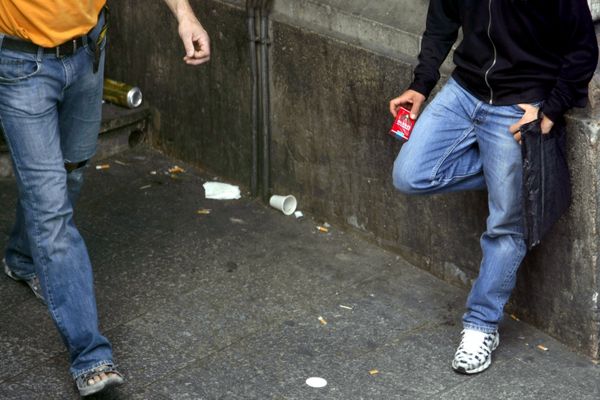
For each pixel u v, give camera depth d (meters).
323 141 5.67
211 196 6.16
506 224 4.42
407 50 5.08
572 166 4.43
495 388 4.46
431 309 5.05
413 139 4.49
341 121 5.52
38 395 4.41
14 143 4.17
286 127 5.85
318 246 5.62
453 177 4.53
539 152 4.16
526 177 4.17
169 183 6.32
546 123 4.12
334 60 5.42
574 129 4.36
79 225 5.82
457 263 5.20
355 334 4.85
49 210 4.16
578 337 4.69
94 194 6.16
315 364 4.62
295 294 5.18
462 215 5.07
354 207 5.64
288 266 5.43
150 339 4.80
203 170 6.48
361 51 5.27
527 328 4.89
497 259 4.48
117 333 4.84
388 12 5.17
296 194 5.96
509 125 4.26
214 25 6.01
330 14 5.39
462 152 4.50
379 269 5.40
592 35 4.01
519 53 4.13
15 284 5.21
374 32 5.20
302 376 4.54
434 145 4.46
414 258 5.41
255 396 4.41
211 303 5.09
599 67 4.40
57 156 4.20
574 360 4.66
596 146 4.33
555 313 4.77
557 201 4.28
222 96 6.16
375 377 4.54
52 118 4.21
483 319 4.57
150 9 6.39
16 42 4.10
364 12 5.25
